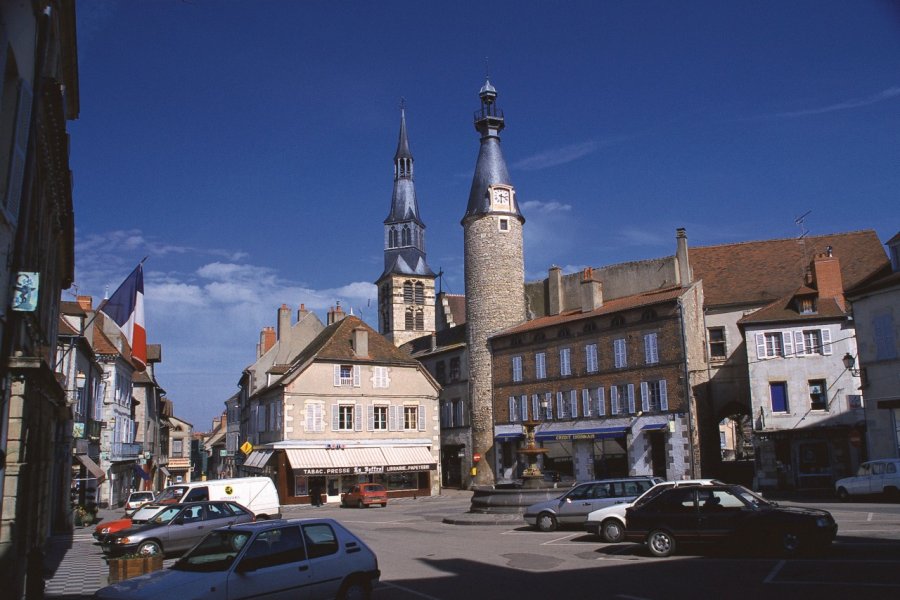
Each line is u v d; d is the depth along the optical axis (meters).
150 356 63.50
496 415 51.12
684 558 15.99
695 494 16.44
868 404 31.77
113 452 43.38
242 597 10.09
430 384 50.75
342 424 46.94
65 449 28.56
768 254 45.88
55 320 21.81
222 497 25.80
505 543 20.17
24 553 14.59
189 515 19.64
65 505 28.78
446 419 57.31
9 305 10.77
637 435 41.50
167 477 78.00
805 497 31.17
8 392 11.20
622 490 22.23
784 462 35.97
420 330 91.12
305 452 45.12
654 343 41.38
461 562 16.78
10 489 12.41
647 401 41.34
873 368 31.67
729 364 42.47
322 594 10.99
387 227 94.50
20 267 11.00
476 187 55.69
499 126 57.12
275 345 59.03
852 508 25.00
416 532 24.53
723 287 44.78
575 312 49.41
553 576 14.45
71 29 15.13
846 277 42.28
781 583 12.52
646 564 15.43
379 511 37.06
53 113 13.17
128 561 14.20
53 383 15.46
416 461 48.12
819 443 35.47
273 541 10.82
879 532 18.17
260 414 52.91
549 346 47.78
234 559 10.36
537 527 23.02
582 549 18.30
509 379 50.44
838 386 35.31
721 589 12.32
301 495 44.62
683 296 40.81
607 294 49.81
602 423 43.69
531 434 30.47
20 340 11.81
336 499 45.81
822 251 44.31
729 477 41.00
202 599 9.68
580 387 45.31
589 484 22.73
